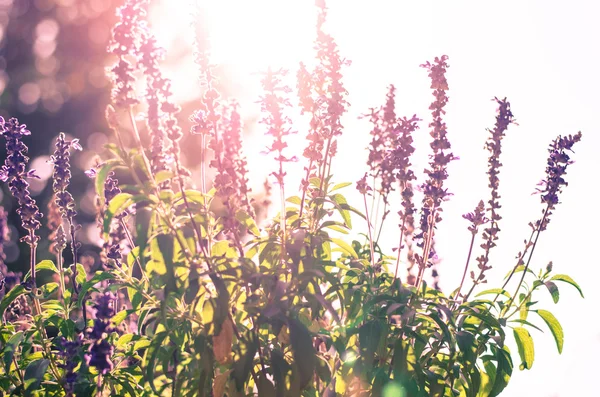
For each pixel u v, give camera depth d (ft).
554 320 17.24
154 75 14.21
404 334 16.08
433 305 15.48
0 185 58.39
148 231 14.02
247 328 15.26
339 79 16.29
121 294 18.52
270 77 15.02
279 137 14.99
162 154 14.37
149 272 14.80
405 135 17.01
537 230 16.72
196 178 67.41
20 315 17.93
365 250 18.20
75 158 69.10
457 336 15.44
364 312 15.39
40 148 72.43
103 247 17.21
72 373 14.43
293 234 15.29
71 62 74.90
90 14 75.72
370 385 16.03
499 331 15.96
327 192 17.07
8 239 20.27
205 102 14.98
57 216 17.30
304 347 13.87
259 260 15.78
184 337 15.62
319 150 16.39
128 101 13.87
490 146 17.08
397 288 16.10
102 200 16.21
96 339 14.14
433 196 16.21
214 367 15.28
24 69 75.15
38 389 15.51
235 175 14.93
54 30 76.07
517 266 16.93
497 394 16.56
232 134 15.05
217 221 15.05
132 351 16.06
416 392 15.16
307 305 15.62
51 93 74.18
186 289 13.82
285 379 14.61
